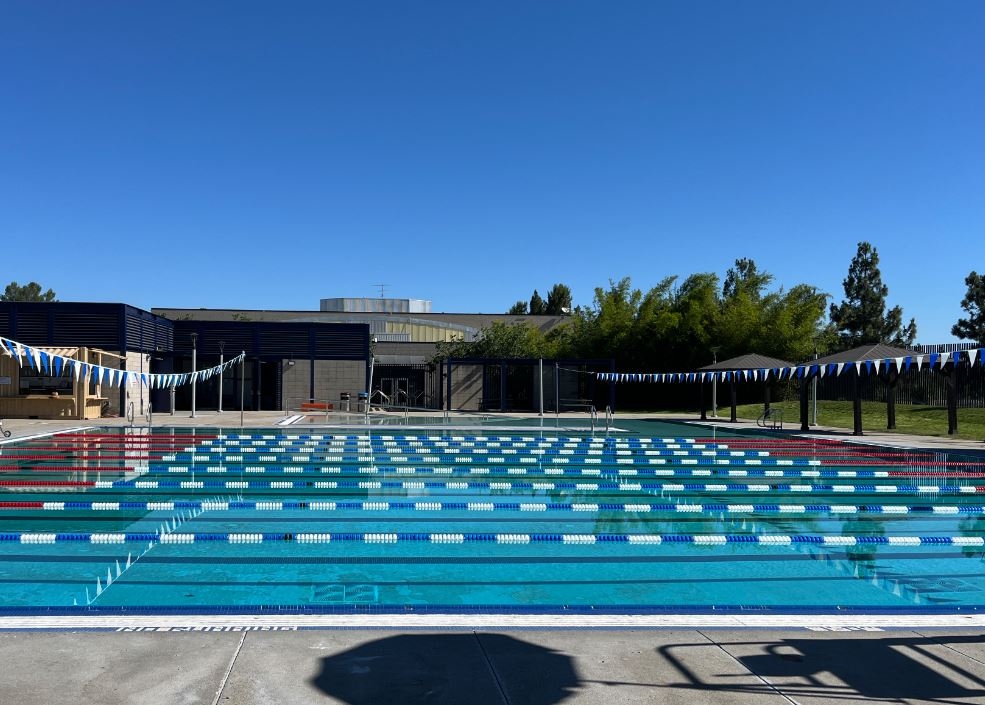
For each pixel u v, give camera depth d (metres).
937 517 8.80
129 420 22.50
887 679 3.52
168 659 3.63
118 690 3.26
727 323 34.53
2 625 4.18
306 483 11.18
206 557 6.49
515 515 8.74
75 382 23.11
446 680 3.44
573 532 7.78
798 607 4.91
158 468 12.61
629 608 4.82
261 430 20.47
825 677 3.54
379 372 37.34
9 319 24.28
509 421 25.50
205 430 20.08
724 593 5.53
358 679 3.43
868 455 15.44
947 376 20.33
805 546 7.21
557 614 4.62
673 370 36.16
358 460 14.11
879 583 5.83
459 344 36.16
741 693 3.36
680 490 10.79
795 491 10.76
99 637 3.94
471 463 13.89
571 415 29.97
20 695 3.19
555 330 40.88
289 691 3.29
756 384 34.66
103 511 8.72
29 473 11.90
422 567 6.23
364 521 8.27
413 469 12.94
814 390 23.62
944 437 18.81
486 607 4.82
